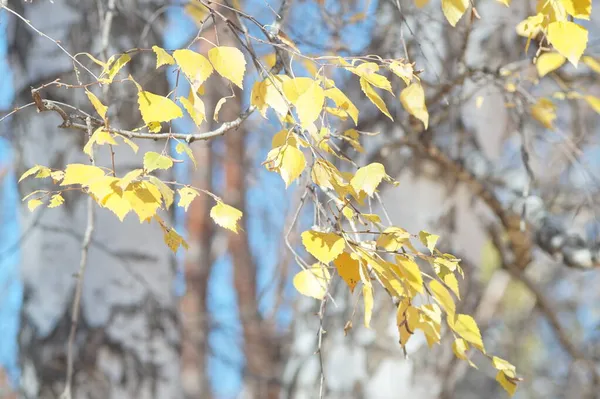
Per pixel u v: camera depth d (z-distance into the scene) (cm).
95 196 162
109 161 245
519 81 223
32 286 253
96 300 252
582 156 248
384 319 257
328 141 180
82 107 243
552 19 178
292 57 182
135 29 245
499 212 256
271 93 176
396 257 171
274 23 187
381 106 173
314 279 176
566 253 245
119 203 162
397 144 238
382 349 256
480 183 249
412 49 230
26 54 249
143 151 246
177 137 173
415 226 257
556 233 248
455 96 233
